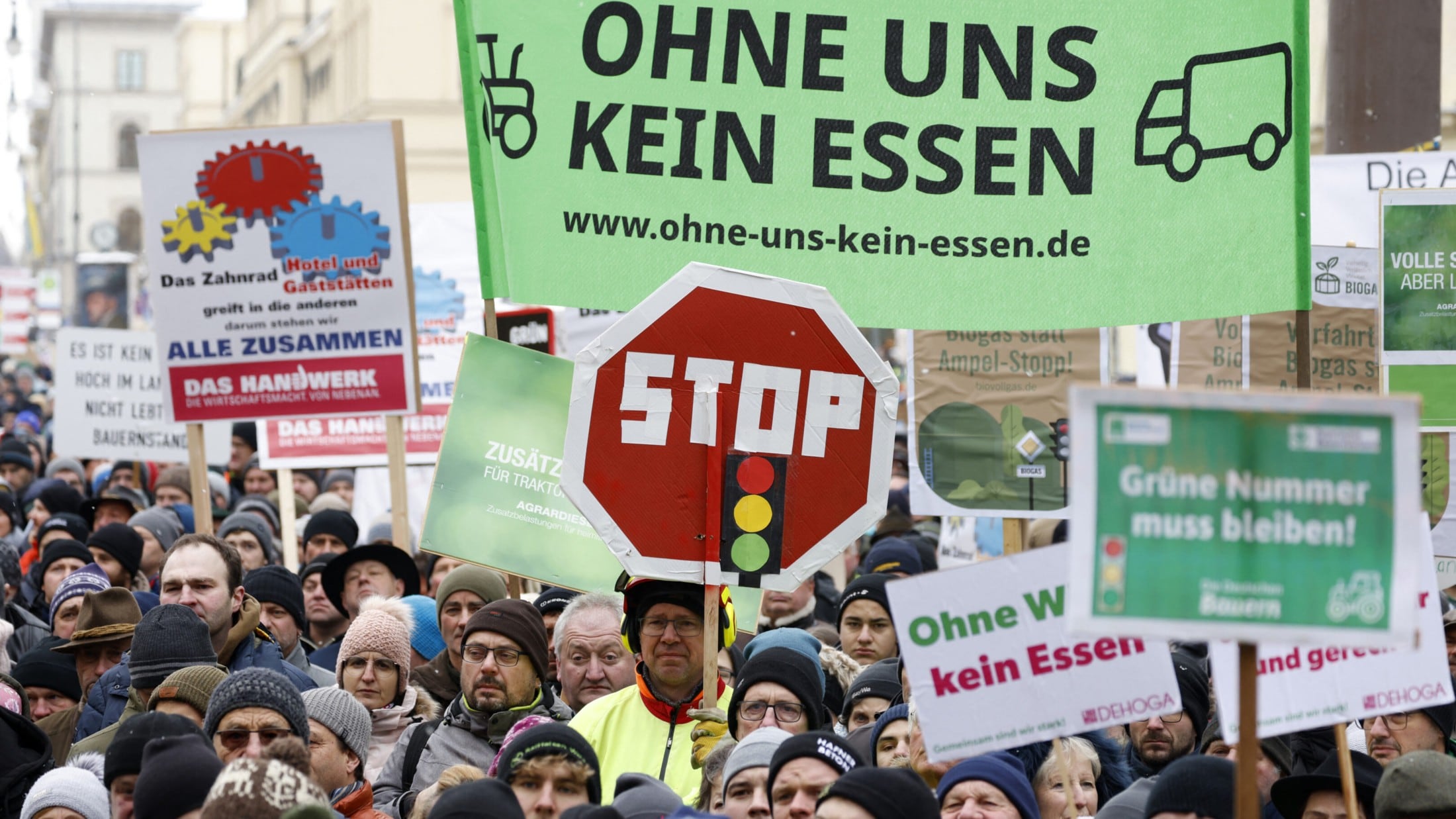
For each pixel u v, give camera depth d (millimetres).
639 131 13445
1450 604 15836
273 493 31266
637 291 13477
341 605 18672
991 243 13422
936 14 13422
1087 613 7137
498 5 13422
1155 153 13281
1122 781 12578
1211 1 13188
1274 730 9398
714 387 11320
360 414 19047
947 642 9422
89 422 30953
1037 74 13391
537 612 13531
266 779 8070
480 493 15430
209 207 19156
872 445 11398
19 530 29031
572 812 8844
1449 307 15680
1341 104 23328
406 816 12633
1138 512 7188
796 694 11648
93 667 15336
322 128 19047
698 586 11945
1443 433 16156
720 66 13461
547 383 15727
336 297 19094
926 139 13430
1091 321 13336
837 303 12328
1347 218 22484
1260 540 7160
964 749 9352
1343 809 10656
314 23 111375
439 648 16750
